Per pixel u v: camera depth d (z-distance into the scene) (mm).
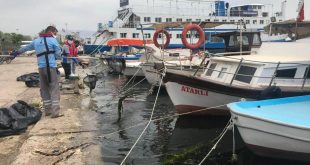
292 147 6934
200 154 8211
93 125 9492
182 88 11250
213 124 11078
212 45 28531
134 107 13641
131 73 22188
